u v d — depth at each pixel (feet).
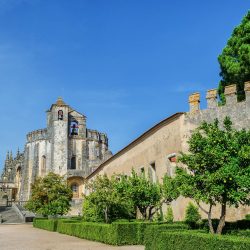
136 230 68.74
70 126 320.50
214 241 39.70
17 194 339.36
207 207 86.07
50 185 164.14
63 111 309.83
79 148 313.94
